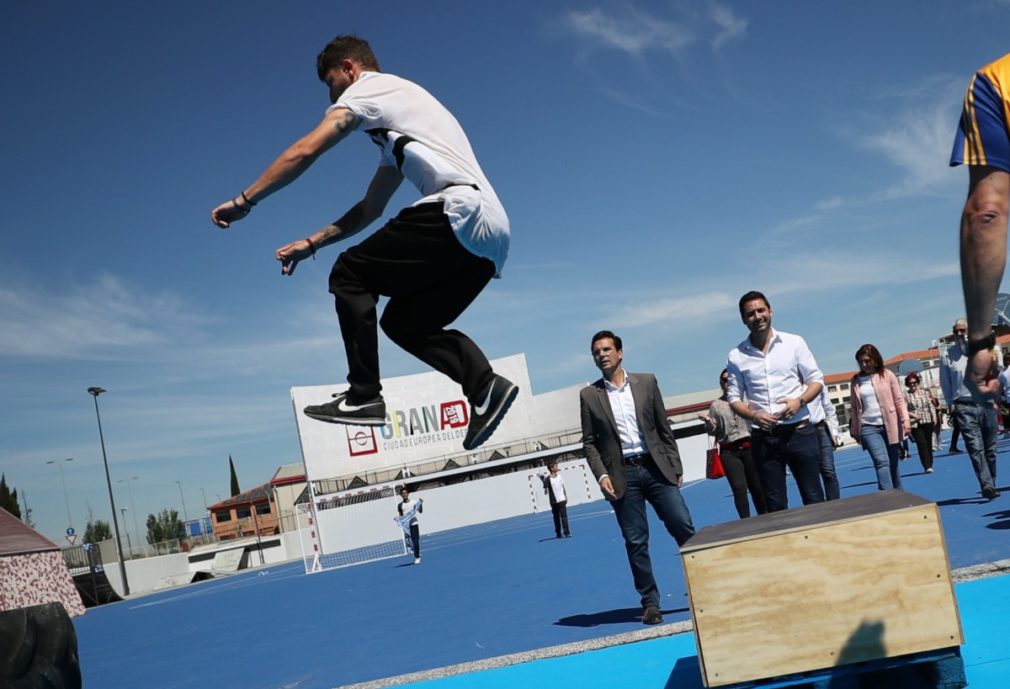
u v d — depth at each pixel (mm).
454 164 3381
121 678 11359
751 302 7949
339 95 3605
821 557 4504
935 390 26922
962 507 11656
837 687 4777
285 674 9156
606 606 9609
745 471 10031
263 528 84688
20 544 21422
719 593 4586
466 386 3436
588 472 46406
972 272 2951
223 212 3330
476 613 10953
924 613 4398
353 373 3363
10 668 3715
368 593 16906
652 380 8086
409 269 3326
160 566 52219
